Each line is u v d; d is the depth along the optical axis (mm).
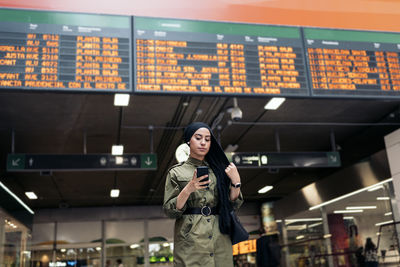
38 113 7695
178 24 5469
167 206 2020
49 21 5125
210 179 2119
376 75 5891
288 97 5594
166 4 5605
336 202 11547
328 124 9039
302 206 13805
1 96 6891
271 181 14242
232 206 2160
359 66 5875
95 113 7812
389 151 8578
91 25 5223
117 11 5465
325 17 6113
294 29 5836
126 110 7754
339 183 11148
